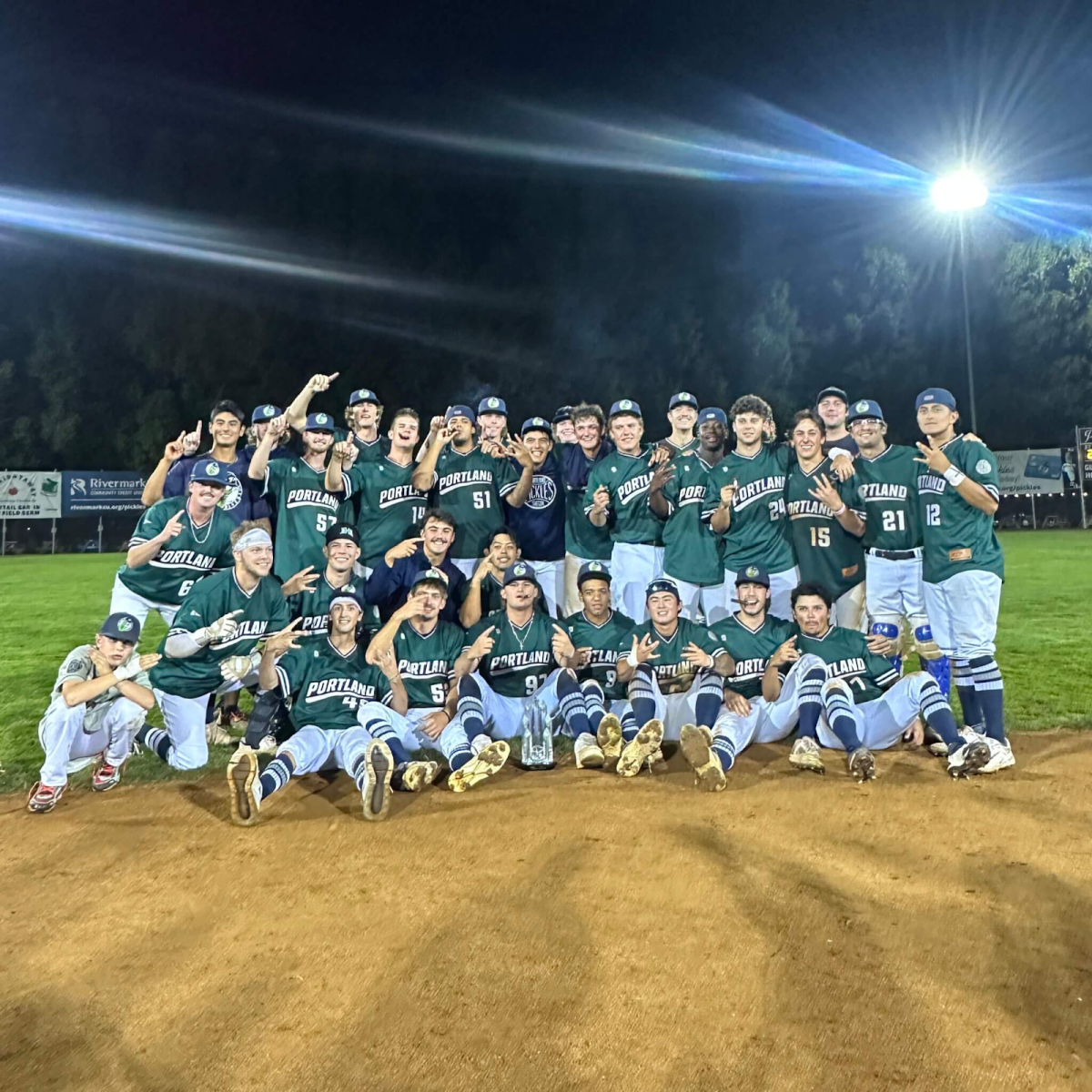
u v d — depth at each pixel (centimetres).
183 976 299
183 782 533
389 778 462
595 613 590
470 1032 262
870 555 600
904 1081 237
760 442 654
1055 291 3303
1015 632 971
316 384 711
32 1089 244
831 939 311
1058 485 3108
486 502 703
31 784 532
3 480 2792
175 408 3177
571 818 441
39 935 333
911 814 434
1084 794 459
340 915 341
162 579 629
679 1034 259
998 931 313
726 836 410
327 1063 250
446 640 558
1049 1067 241
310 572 598
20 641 1054
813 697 524
